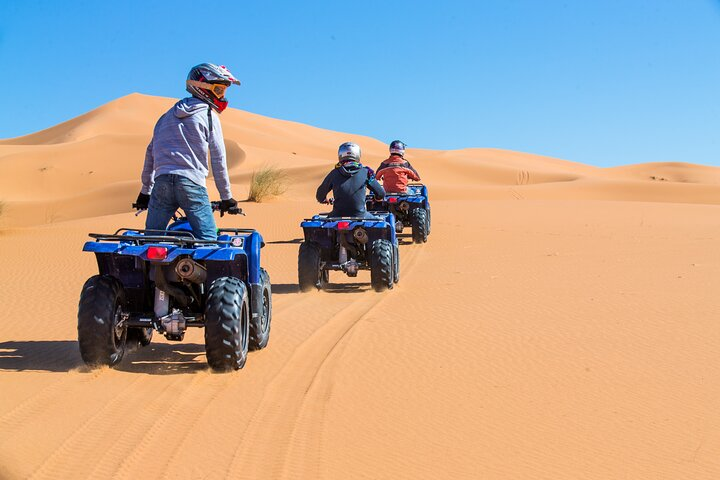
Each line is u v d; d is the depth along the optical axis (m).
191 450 4.82
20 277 13.38
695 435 5.18
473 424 5.38
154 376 6.52
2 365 6.85
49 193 81.31
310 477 4.45
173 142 6.80
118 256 6.82
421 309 9.79
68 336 8.31
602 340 7.91
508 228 21.98
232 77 6.92
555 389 6.22
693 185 75.62
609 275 12.56
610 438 5.13
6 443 4.86
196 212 6.86
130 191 60.22
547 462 4.72
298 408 5.68
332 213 11.86
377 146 153.88
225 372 6.66
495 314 9.34
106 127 136.25
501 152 154.25
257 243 7.21
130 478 4.39
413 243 18.56
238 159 82.56
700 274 12.45
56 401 5.73
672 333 8.19
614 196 71.62
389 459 4.74
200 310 7.14
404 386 6.29
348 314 9.55
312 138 150.75
